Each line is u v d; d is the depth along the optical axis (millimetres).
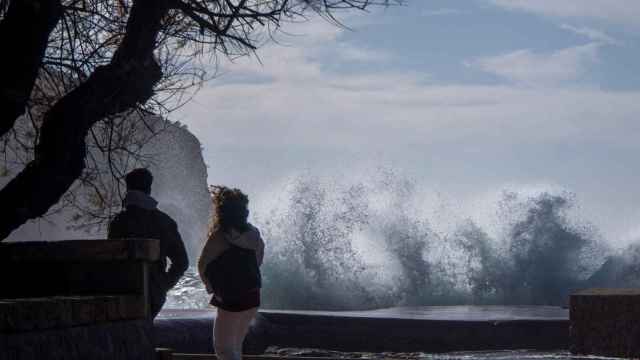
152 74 9172
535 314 19422
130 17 9008
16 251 7441
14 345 5691
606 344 13383
